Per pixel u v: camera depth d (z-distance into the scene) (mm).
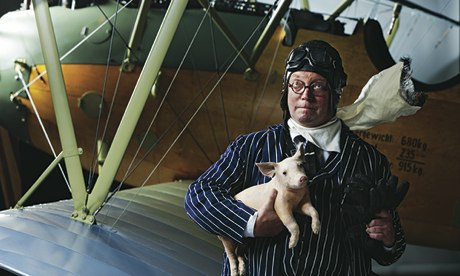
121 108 5586
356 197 1922
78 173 3428
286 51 5617
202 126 5652
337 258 1979
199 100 5602
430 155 5664
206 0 4801
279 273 1963
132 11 5688
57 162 3885
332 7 9086
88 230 3154
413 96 2152
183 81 5602
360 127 2268
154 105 5617
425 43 9898
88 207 3346
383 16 9516
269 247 1989
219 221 1965
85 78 5602
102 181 3395
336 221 1997
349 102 5609
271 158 2059
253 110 5621
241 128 5660
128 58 5504
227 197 2000
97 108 5605
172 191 5035
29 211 3424
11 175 6676
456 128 5621
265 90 5594
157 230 3561
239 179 2084
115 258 2785
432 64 10000
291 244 1861
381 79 2184
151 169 5844
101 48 5594
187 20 5684
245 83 5594
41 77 5574
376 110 2207
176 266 2934
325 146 2043
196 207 2006
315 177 1982
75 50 5617
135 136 5707
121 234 3203
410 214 5793
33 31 5699
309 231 1969
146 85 3363
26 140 5879
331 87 1999
